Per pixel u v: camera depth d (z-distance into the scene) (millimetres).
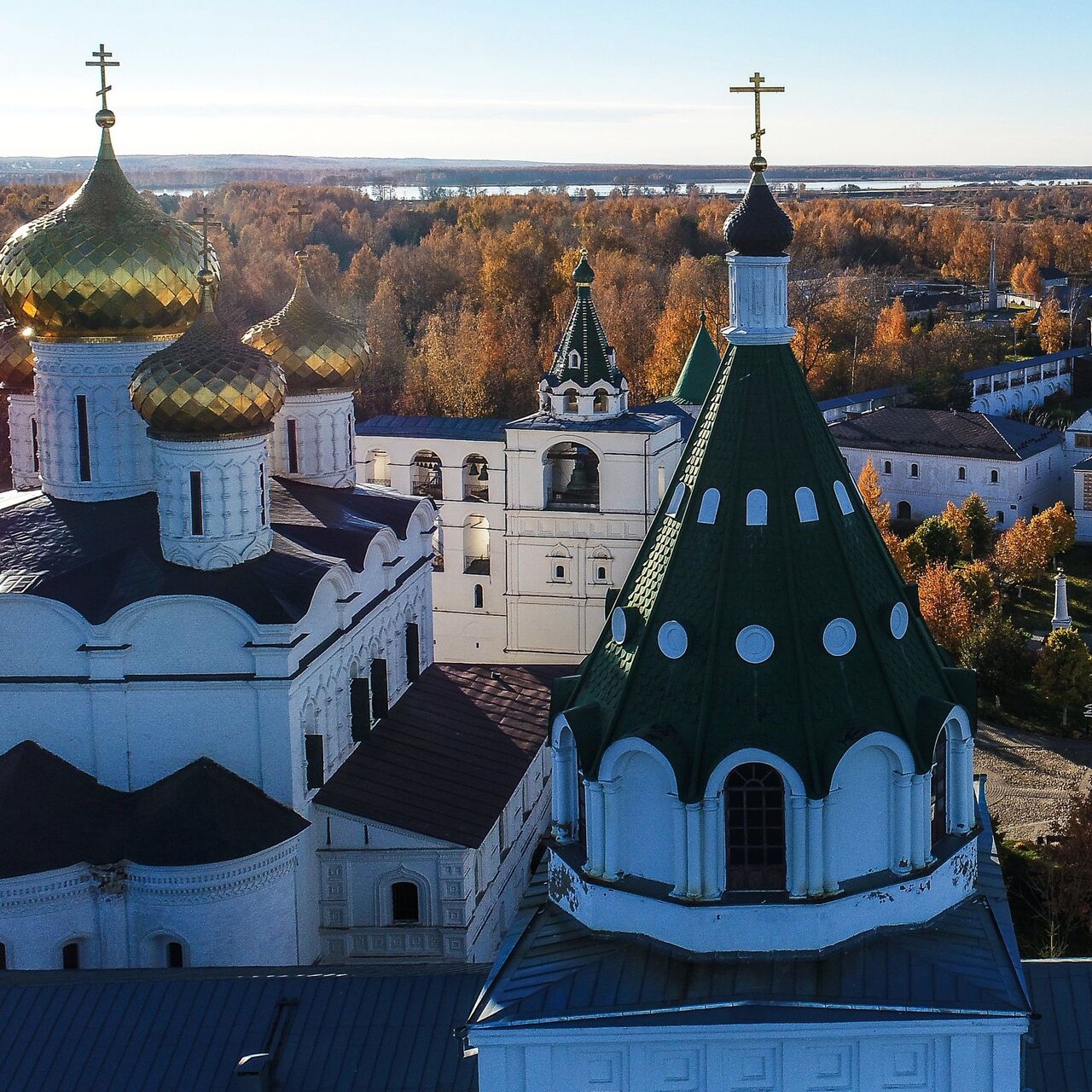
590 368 73125
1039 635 89938
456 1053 30641
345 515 50781
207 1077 30500
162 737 41656
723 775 24141
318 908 43656
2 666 41688
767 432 25094
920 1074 23766
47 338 46062
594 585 74312
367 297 192750
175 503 42156
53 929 39250
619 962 24719
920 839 24953
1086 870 49250
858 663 24750
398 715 49594
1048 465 121125
